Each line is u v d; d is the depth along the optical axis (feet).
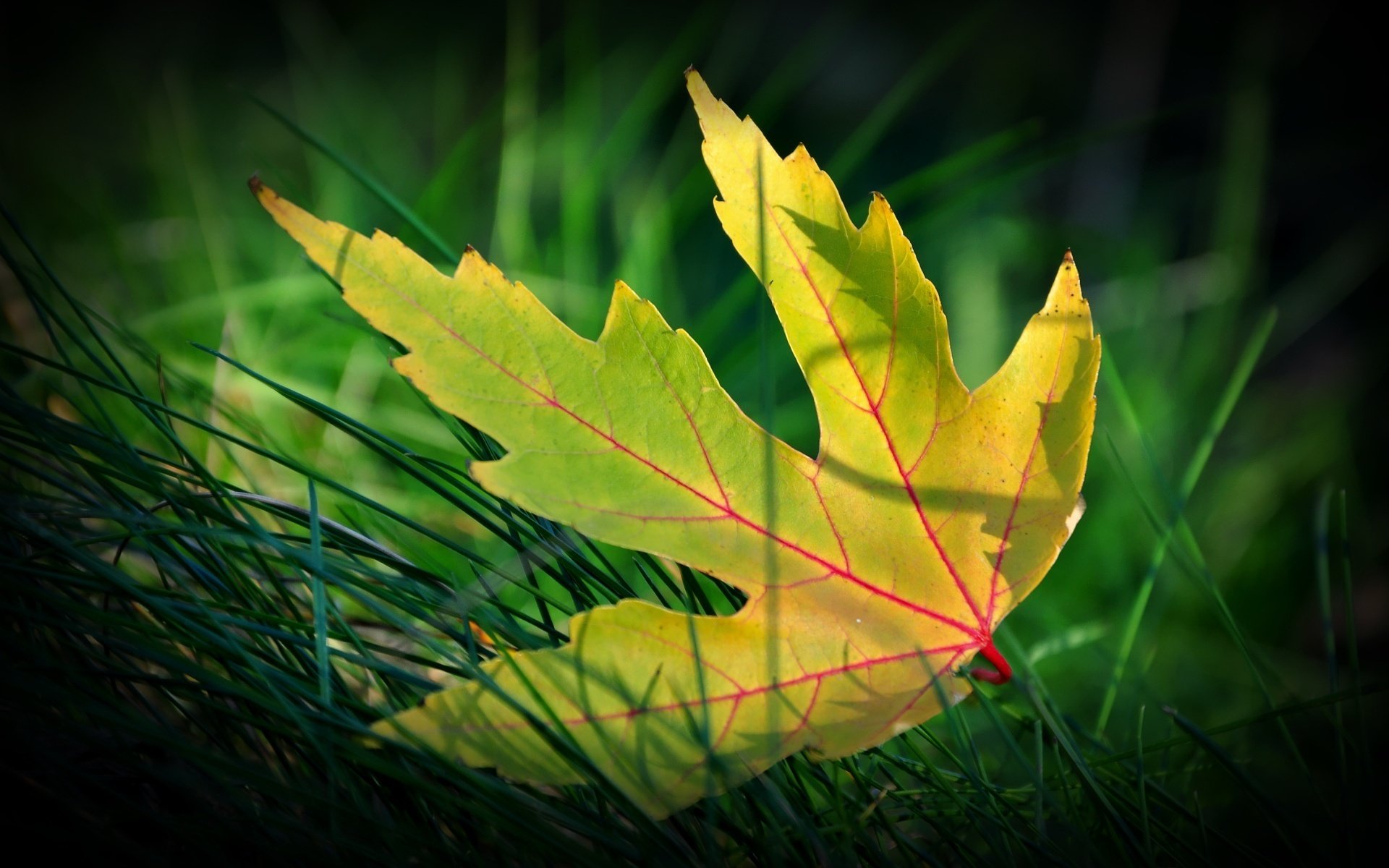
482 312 1.33
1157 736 1.71
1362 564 2.44
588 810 1.36
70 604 1.33
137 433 1.69
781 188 1.35
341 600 1.55
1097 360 1.35
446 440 1.89
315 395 1.87
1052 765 1.54
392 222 2.83
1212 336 2.95
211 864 1.32
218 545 1.41
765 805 1.36
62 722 1.30
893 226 1.35
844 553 1.36
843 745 1.33
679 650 1.32
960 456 1.37
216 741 1.37
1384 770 1.62
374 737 1.30
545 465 1.33
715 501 1.35
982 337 2.93
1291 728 1.62
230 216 2.74
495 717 1.30
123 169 3.06
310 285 2.06
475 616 1.39
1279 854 1.55
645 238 2.32
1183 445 2.64
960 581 1.36
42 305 1.43
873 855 1.36
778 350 2.24
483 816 1.31
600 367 1.34
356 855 1.33
